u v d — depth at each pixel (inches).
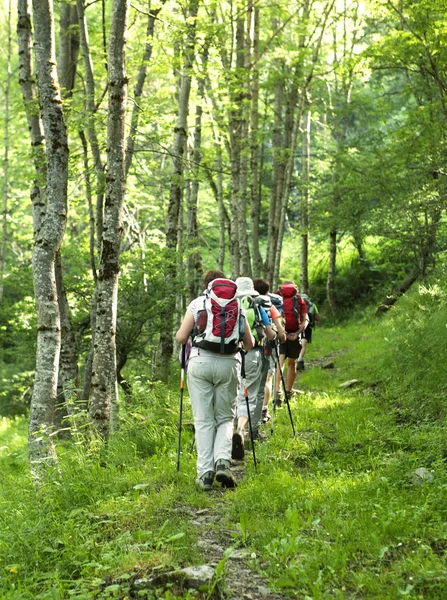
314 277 1146.0
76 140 669.9
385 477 216.5
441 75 652.7
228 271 1218.6
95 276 470.0
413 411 327.9
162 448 281.1
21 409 823.7
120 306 531.8
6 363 859.4
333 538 173.0
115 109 287.4
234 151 658.8
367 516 182.9
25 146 951.6
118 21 284.5
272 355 314.3
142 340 563.8
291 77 705.0
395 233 684.1
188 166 542.6
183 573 152.9
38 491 225.5
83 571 163.8
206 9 523.8
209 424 226.4
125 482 230.4
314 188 874.8
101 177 397.1
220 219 703.7
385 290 989.8
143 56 540.7
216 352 225.1
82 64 573.9
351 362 541.6
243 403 278.5
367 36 919.0
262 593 150.1
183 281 558.6
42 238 276.4
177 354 592.7
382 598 140.4
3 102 1005.8
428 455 243.1
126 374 605.3
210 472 221.1
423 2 528.1
